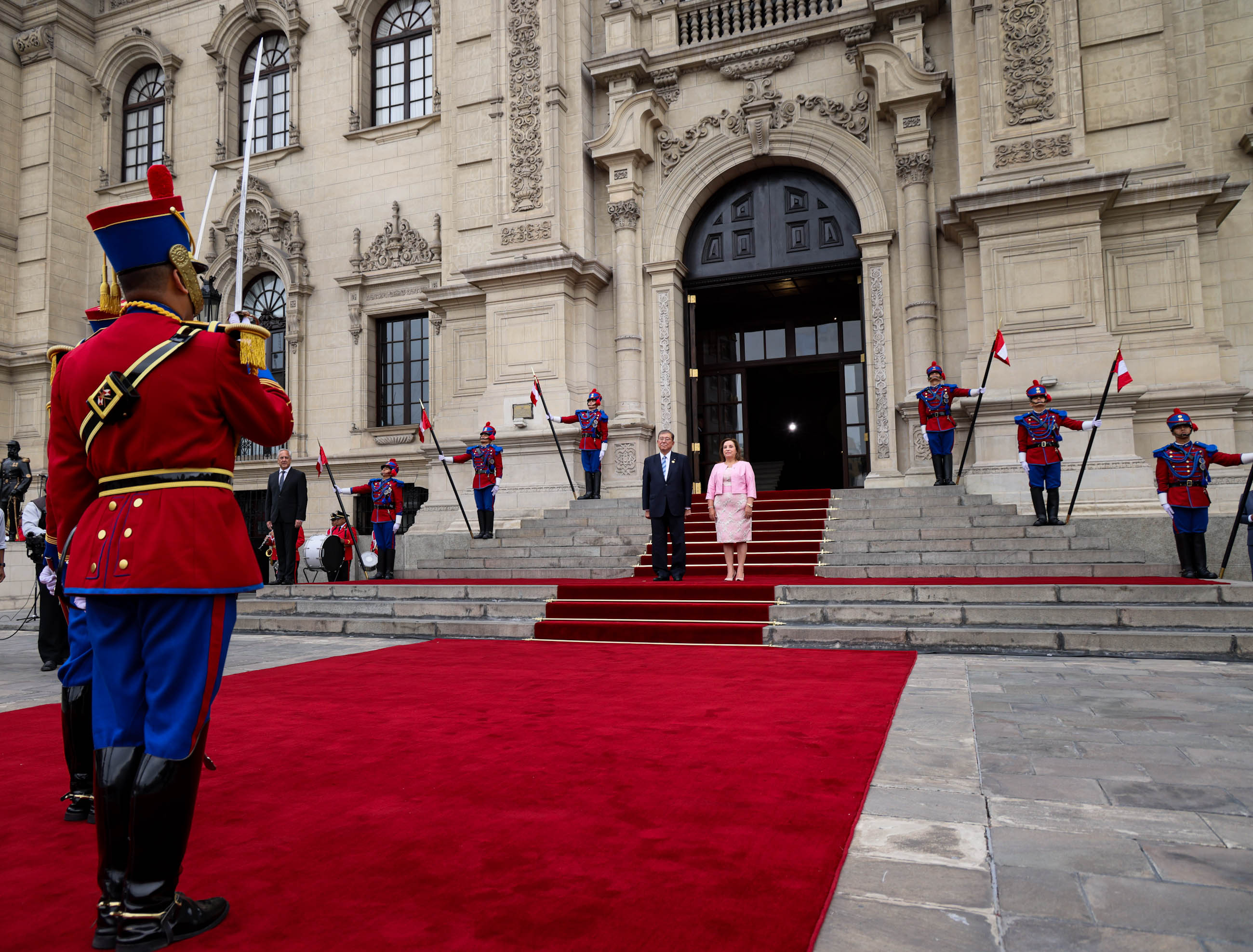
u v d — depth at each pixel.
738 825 2.72
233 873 2.36
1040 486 10.19
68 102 19.53
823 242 14.28
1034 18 12.09
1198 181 11.29
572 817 2.82
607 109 15.36
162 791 1.97
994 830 2.69
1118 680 5.41
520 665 6.36
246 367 2.24
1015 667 6.00
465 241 15.79
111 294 2.61
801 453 21.97
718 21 15.23
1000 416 11.62
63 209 19.33
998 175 12.06
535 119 14.98
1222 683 5.29
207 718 2.13
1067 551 9.30
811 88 14.02
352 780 3.28
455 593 9.44
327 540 13.34
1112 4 12.09
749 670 5.91
